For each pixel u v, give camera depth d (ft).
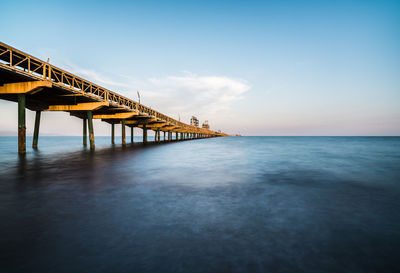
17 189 22.35
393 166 43.60
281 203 18.21
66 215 14.96
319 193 21.76
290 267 9.12
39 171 34.06
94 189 22.57
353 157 63.87
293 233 12.41
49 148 94.32
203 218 14.60
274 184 25.94
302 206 17.43
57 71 61.57
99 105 83.10
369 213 15.92
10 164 41.81
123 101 102.47
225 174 32.91
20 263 9.37
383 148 113.19
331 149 104.58
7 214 15.11
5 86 56.65
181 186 24.40
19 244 10.95
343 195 20.99
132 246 10.77
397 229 13.10
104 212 15.58
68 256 9.90
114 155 63.16
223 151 87.81
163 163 46.03
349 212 16.10
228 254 10.09
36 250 10.39
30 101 80.84
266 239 11.62
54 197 19.39
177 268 9.00
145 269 8.93
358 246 10.97
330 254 10.18
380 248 10.79
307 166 43.19
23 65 58.90
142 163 45.52
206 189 23.06
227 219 14.46
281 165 44.57
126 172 33.88
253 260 9.61
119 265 9.21
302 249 10.61
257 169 38.58
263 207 17.08
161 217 14.70
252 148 111.96
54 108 86.07
